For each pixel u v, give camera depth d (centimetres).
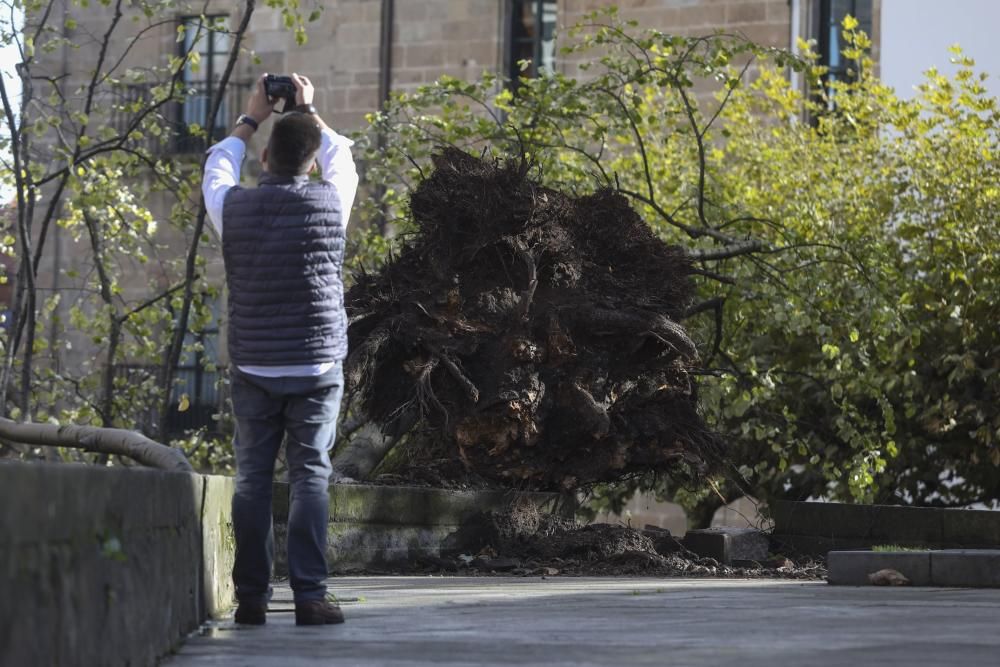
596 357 1636
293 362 843
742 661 617
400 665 616
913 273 2706
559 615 934
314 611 852
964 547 1927
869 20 3847
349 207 872
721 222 2445
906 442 2695
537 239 1639
